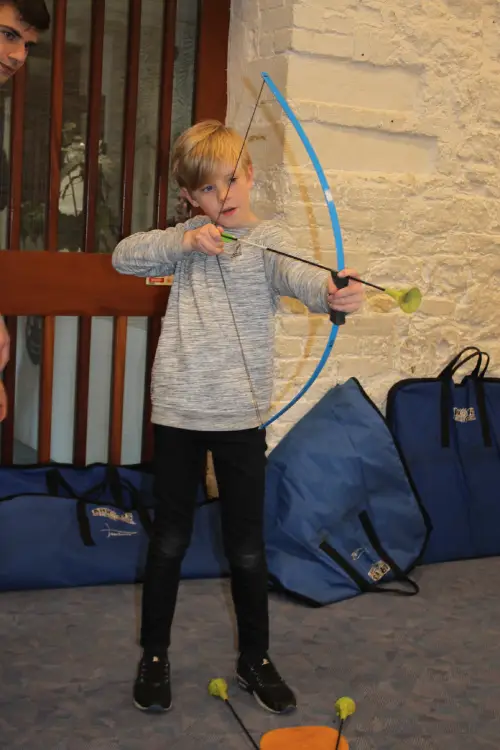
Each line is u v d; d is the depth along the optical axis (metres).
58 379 2.91
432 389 2.90
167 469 1.92
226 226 1.88
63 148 2.75
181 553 1.94
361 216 2.83
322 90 2.74
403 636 2.31
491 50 3.00
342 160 2.80
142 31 2.82
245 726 1.85
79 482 2.73
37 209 2.74
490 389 2.99
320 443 2.67
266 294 1.87
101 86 2.76
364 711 1.93
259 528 1.93
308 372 2.83
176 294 1.92
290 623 2.36
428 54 2.87
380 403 2.97
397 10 2.80
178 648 2.18
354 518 2.66
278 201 2.72
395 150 2.89
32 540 2.48
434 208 2.96
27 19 1.65
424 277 2.99
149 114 2.87
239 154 1.81
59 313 2.76
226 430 1.86
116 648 2.16
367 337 2.91
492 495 2.94
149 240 1.88
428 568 2.81
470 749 1.81
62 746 1.75
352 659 2.17
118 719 1.85
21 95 2.63
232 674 2.06
